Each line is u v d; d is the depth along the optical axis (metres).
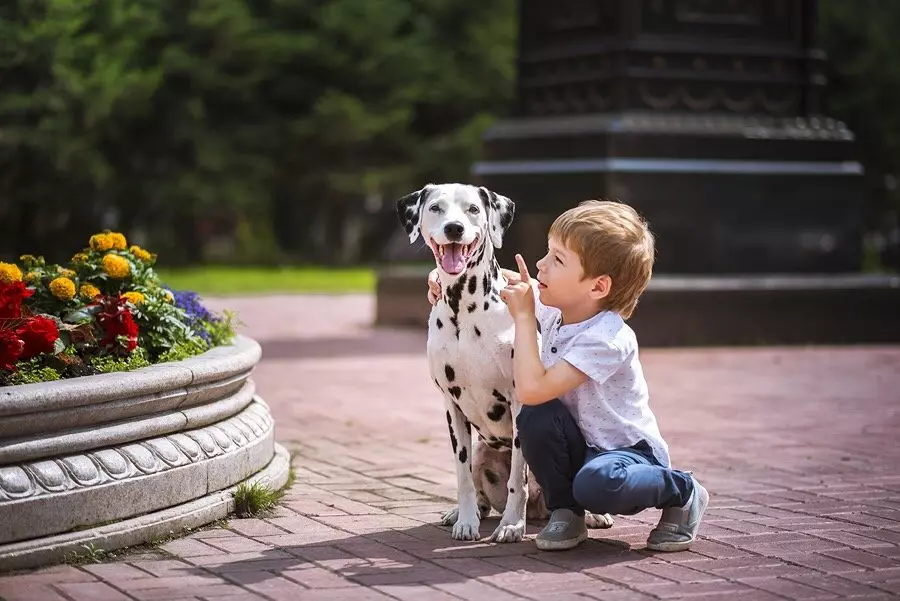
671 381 13.18
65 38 38.69
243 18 44.00
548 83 18.02
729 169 16.88
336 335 18.19
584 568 5.93
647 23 16.97
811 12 17.66
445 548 6.32
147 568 5.88
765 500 7.55
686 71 17.09
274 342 17.25
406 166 48.16
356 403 11.80
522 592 5.50
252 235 47.88
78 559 5.98
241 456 7.27
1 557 5.72
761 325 16.47
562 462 6.19
